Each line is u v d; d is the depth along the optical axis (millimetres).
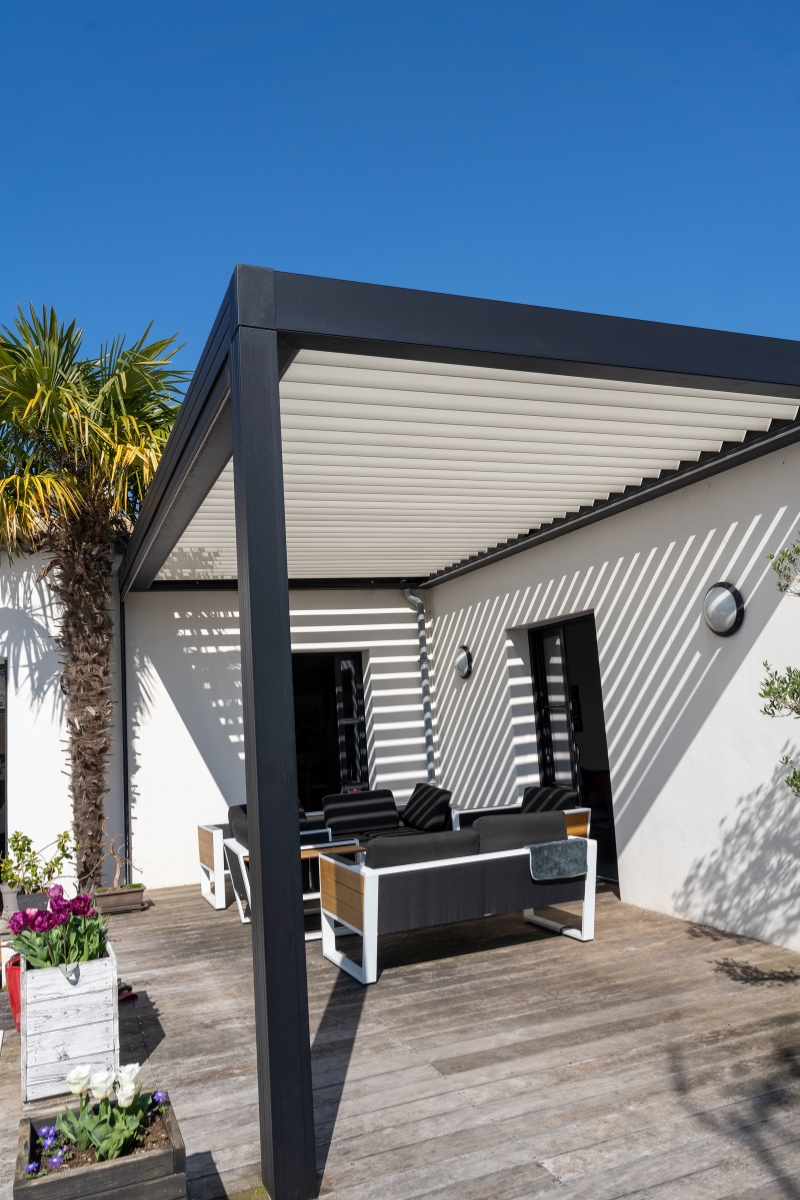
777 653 5004
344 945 5703
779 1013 3891
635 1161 2744
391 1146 2920
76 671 7320
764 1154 2740
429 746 9539
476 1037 3867
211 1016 4391
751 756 5184
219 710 8570
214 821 8398
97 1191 2117
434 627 9656
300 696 10789
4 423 7059
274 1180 2592
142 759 8234
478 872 5082
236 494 2959
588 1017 4020
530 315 3271
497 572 8211
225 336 3053
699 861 5578
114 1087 2369
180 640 8531
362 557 8109
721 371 3590
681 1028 3801
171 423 7586
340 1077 3514
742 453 5012
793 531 4898
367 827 7938
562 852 5281
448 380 3799
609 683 6508
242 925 6398
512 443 4828
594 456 5172
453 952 5340
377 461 5035
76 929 3742
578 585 6930
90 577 7344
